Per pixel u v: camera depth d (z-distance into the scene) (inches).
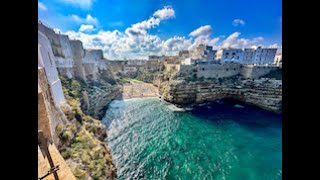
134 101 3034.0
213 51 3764.8
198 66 2913.4
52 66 1270.9
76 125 1163.3
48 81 1000.9
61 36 2201.0
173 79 2957.7
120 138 1611.7
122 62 5831.7
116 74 5221.5
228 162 1225.4
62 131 928.9
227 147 1444.4
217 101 2829.7
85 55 2960.1
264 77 2787.9
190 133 1731.1
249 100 2591.0
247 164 1203.2
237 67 3080.7
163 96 3088.1
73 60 2495.1
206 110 2452.0
